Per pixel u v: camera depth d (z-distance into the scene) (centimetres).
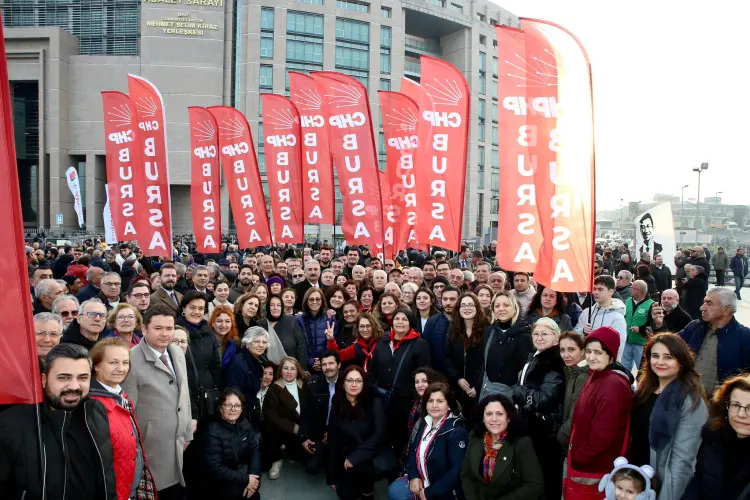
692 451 380
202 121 1202
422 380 578
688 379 399
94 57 4819
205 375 607
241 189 1230
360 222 1084
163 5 4788
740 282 2131
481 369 630
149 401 486
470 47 5784
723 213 8700
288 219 1209
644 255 1554
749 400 324
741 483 329
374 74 5225
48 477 322
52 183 4747
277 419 677
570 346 489
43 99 4759
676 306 854
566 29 595
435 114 907
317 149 1192
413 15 5488
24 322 304
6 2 5019
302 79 1188
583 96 588
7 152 304
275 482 664
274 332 750
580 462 434
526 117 652
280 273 1160
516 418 471
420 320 781
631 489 380
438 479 512
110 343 419
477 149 5816
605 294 706
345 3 5131
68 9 5019
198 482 550
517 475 462
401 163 1185
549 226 597
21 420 323
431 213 913
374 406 607
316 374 692
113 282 739
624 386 431
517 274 823
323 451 659
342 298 841
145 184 1055
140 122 1052
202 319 631
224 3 4900
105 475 348
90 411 350
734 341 544
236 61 4912
